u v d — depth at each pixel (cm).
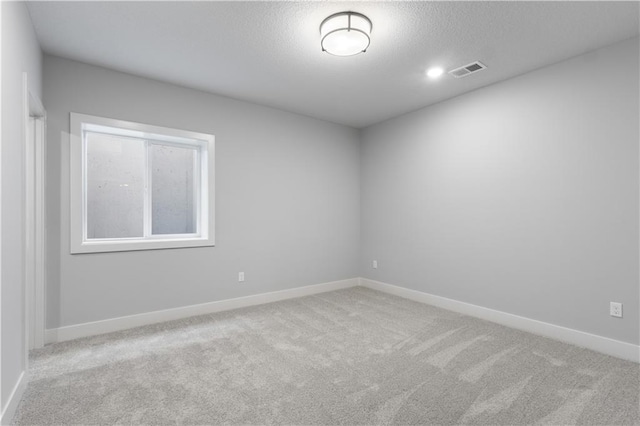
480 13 216
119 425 168
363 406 184
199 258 351
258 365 233
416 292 409
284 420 172
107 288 299
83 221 302
